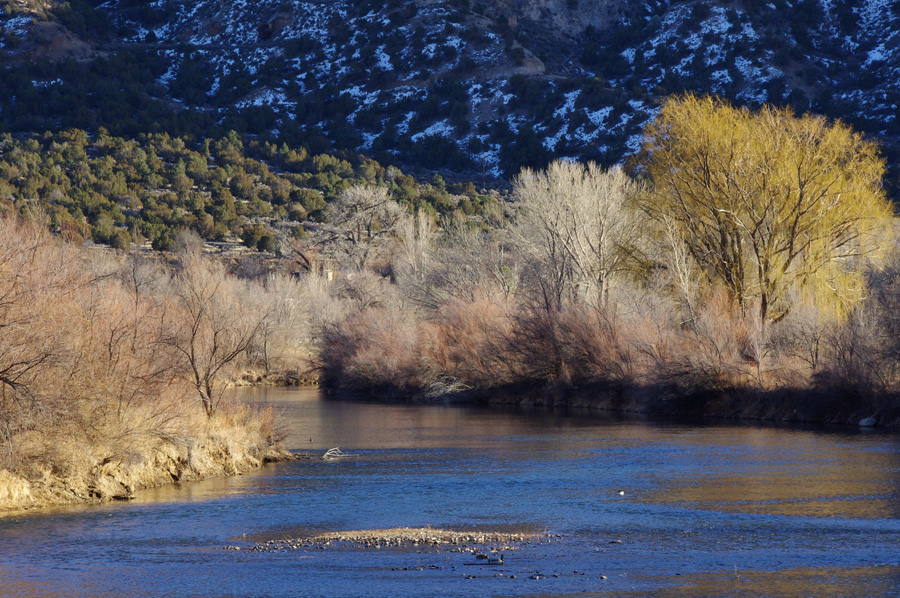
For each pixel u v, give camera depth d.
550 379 99.38
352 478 46.62
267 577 26.91
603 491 41.50
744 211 83.44
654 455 53.50
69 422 39.12
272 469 50.44
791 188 80.88
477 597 24.58
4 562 29.02
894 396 66.12
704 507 37.16
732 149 82.62
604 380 91.88
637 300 91.44
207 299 53.91
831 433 62.69
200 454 47.41
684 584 25.77
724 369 78.38
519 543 31.06
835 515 35.12
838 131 82.38
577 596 24.66
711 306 80.62
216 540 32.03
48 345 37.72
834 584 25.62
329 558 29.16
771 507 36.94
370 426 76.69
